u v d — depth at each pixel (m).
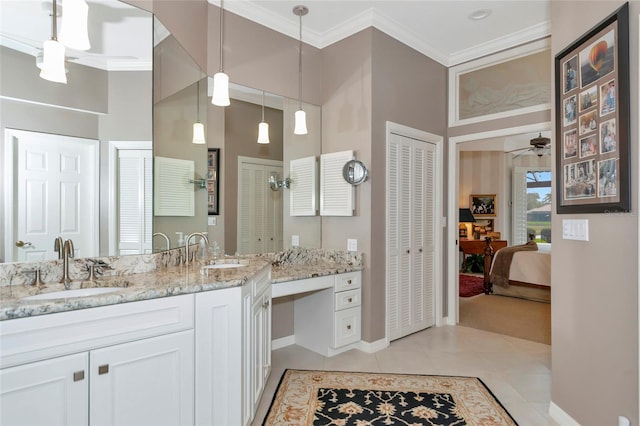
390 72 3.33
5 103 1.73
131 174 2.09
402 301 3.51
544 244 7.00
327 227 3.49
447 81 4.01
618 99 1.61
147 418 1.59
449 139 4.01
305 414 2.19
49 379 1.36
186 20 2.52
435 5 3.00
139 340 1.56
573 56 1.93
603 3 1.73
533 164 7.73
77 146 1.92
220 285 1.78
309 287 2.86
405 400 2.36
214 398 1.77
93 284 1.73
